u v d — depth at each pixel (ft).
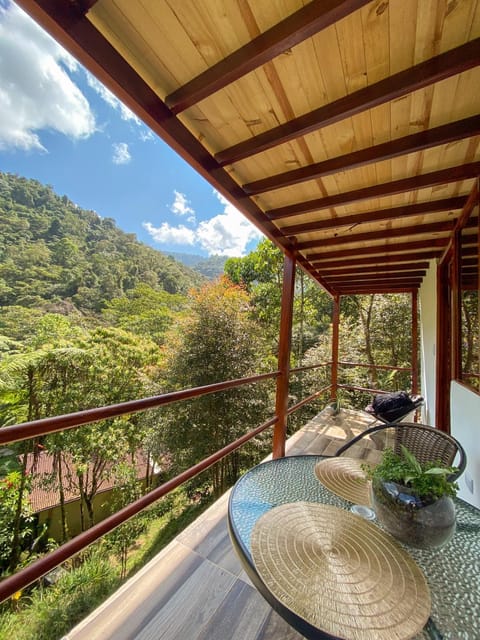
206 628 3.41
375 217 6.61
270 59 3.05
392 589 2.13
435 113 3.89
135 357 28.43
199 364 23.39
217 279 33.91
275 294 33.45
